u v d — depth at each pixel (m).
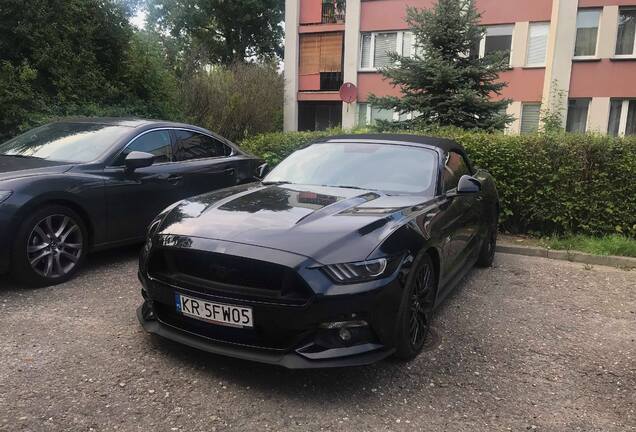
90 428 2.52
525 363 3.42
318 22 22.34
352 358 2.85
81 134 5.43
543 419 2.76
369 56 21.05
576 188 6.81
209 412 2.70
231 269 2.92
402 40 20.28
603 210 6.78
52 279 4.47
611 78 17.27
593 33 17.44
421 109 10.10
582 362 3.47
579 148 6.78
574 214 6.91
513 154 7.07
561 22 17.38
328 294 2.75
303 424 2.62
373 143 4.72
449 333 3.88
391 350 3.03
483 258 5.72
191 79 14.70
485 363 3.40
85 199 4.69
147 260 3.25
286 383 3.02
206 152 6.32
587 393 3.06
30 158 5.00
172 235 3.14
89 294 4.32
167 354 3.29
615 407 2.91
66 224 4.60
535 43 18.19
